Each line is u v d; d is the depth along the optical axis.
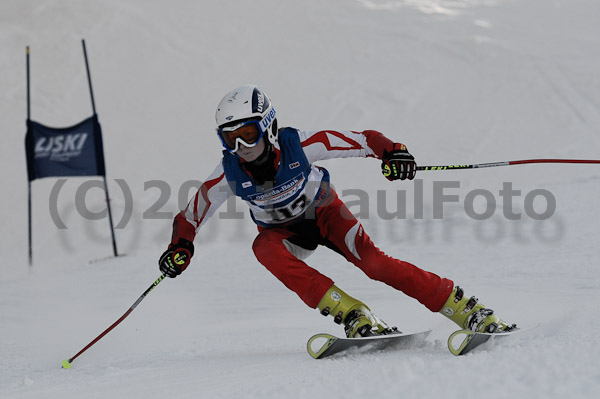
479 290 10.63
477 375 4.38
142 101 61.50
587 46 62.75
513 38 65.12
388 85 59.69
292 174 6.20
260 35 70.81
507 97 55.66
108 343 8.44
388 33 68.38
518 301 9.24
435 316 8.36
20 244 39.12
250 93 5.89
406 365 4.67
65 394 5.16
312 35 70.12
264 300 12.17
